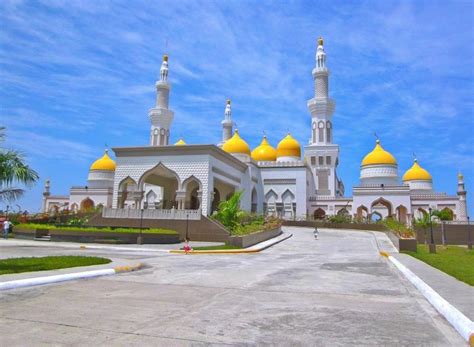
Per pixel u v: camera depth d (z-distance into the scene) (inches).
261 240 1151.6
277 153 2294.5
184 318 257.8
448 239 1488.7
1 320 245.0
